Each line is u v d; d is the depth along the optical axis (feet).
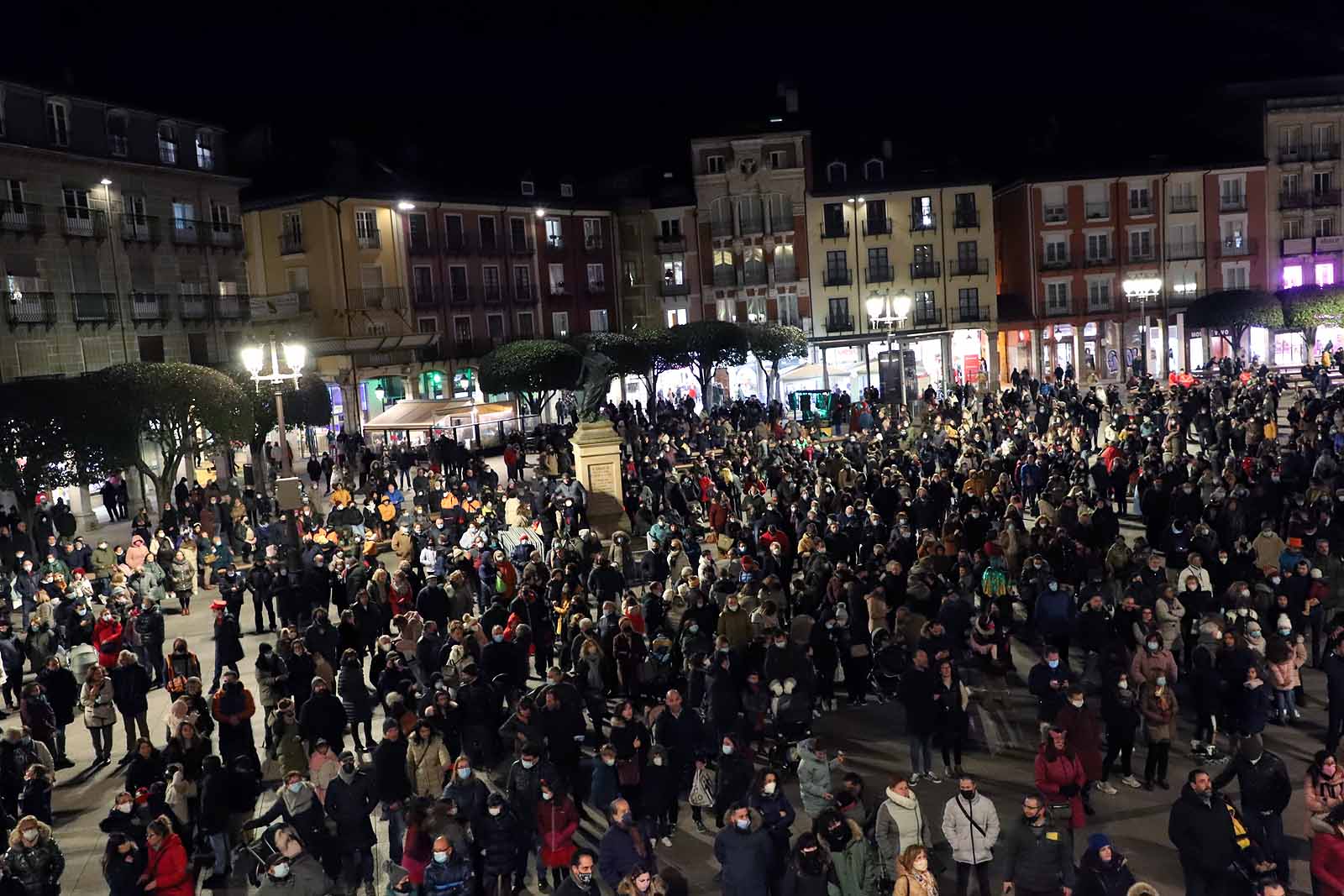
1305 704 52.54
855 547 71.36
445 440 131.03
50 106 139.85
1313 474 80.89
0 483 106.32
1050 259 226.38
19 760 44.37
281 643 51.08
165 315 154.92
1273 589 54.44
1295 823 41.19
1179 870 37.83
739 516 91.61
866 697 56.90
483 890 35.96
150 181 154.10
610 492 96.78
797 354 200.64
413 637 55.52
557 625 59.41
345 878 38.29
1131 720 43.37
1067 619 52.29
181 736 42.29
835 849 32.65
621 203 227.81
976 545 69.62
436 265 197.77
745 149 221.66
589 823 44.96
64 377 130.62
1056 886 31.86
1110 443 96.89
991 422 116.26
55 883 35.99
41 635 61.62
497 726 45.75
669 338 183.32
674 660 52.90
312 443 153.69
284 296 184.96
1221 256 226.99
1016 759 47.98
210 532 99.25
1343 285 202.18
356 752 50.93
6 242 133.90
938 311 224.53
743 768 39.50
